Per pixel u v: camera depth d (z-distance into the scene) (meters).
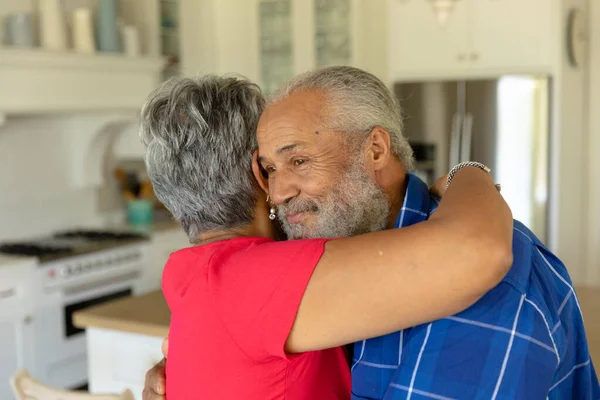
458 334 0.93
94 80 4.18
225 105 1.17
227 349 1.01
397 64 4.53
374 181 1.07
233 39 5.32
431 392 0.93
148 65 4.53
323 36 5.02
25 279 3.70
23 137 4.36
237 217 1.19
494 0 4.18
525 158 4.14
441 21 4.34
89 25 4.16
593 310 2.09
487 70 4.25
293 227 1.08
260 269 0.97
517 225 1.10
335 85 1.06
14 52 3.65
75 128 4.65
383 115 1.08
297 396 1.04
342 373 1.13
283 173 1.07
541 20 4.07
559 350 0.97
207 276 1.04
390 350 1.02
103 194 4.92
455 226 0.86
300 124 1.04
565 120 4.18
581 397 1.07
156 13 4.78
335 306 0.91
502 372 0.91
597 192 4.57
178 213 1.22
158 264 4.53
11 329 3.65
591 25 4.48
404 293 0.86
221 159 1.16
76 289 3.96
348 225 1.05
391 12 4.52
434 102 4.36
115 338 2.33
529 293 0.96
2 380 3.61
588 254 4.64
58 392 1.67
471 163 1.07
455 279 0.84
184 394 1.06
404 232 0.89
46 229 4.53
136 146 4.85
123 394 1.61
